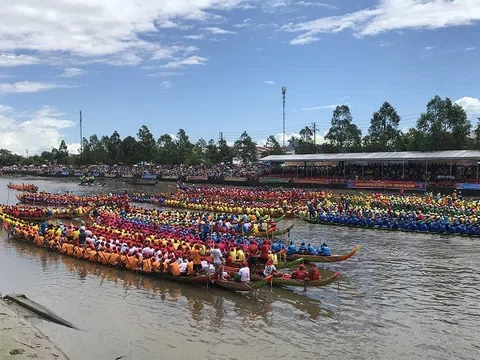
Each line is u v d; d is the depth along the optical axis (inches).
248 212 2171.5
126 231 1459.2
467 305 908.0
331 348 724.7
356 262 1254.9
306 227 1876.2
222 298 969.5
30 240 1524.4
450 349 719.1
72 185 4562.0
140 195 3011.8
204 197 2805.1
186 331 794.8
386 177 3105.3
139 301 952.3
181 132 6077.8
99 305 929.5
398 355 700.7
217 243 1272.1
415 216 1813.5
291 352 711.1
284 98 4269.2
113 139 6604.3
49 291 1023.6
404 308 896.3
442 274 1124.5
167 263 1081.4
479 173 2817.4
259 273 1061.8
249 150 5339.6
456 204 2102.6
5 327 735.7
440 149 3083.2
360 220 1840.6
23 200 2903.5
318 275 995.3
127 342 748.0
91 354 702.5
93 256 1262.3
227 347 729.6
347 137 4185.5
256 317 859.4
